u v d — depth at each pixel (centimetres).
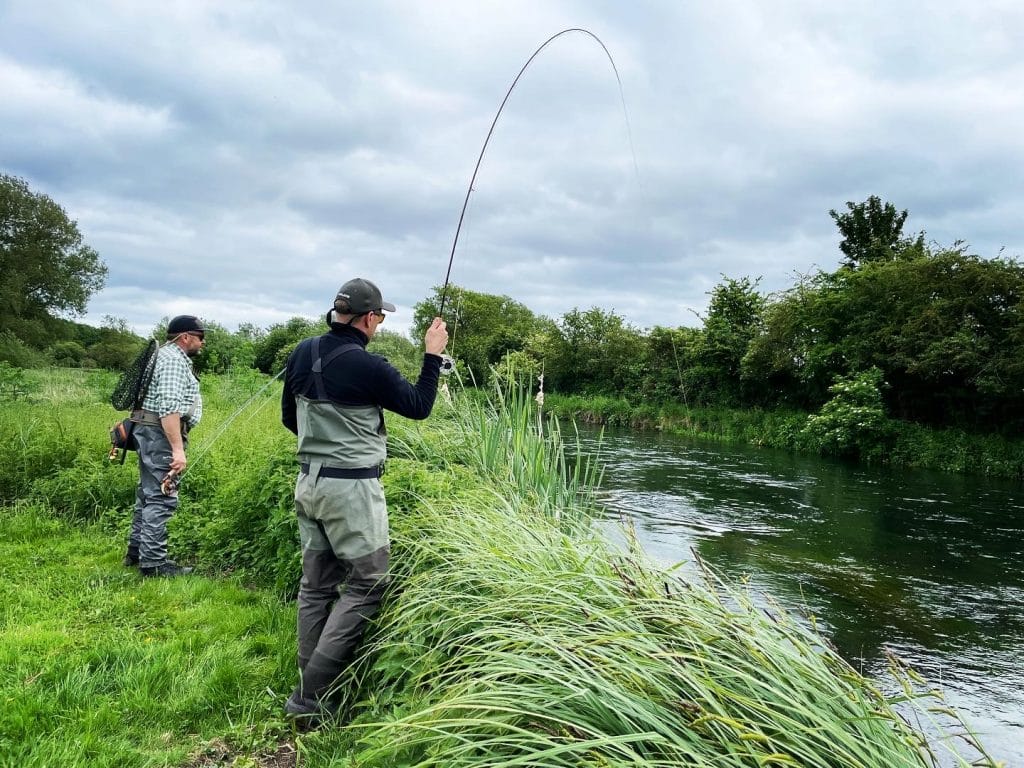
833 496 1102
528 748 150
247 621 334
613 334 3238
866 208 3198
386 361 256
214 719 244
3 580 383
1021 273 1611
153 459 410
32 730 225
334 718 243
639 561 273
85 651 287
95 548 462
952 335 1672
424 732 185
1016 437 1568
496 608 228
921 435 1656
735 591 240
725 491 1118
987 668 434
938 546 764
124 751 217
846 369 2011
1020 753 325
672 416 2623
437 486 383
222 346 2411
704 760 141
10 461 595
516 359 588
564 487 475
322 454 249
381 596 264
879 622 519
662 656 167
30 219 4197
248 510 432
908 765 151
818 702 165
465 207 313
